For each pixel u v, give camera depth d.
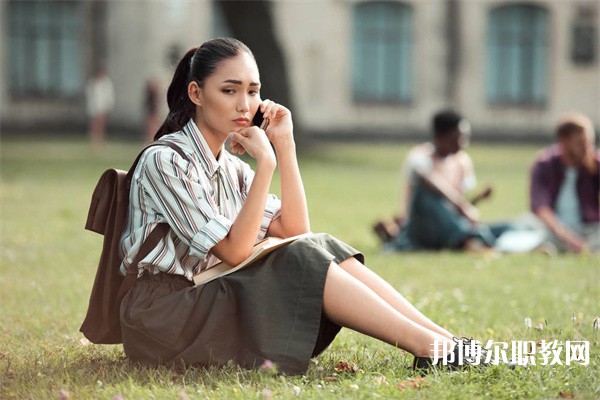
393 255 14.67
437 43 51.53
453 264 13.52
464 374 6.39
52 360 7.27
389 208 22.48
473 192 27.03
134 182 6.77
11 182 25.78
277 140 7.19
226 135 6.91
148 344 6.74
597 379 6.50
